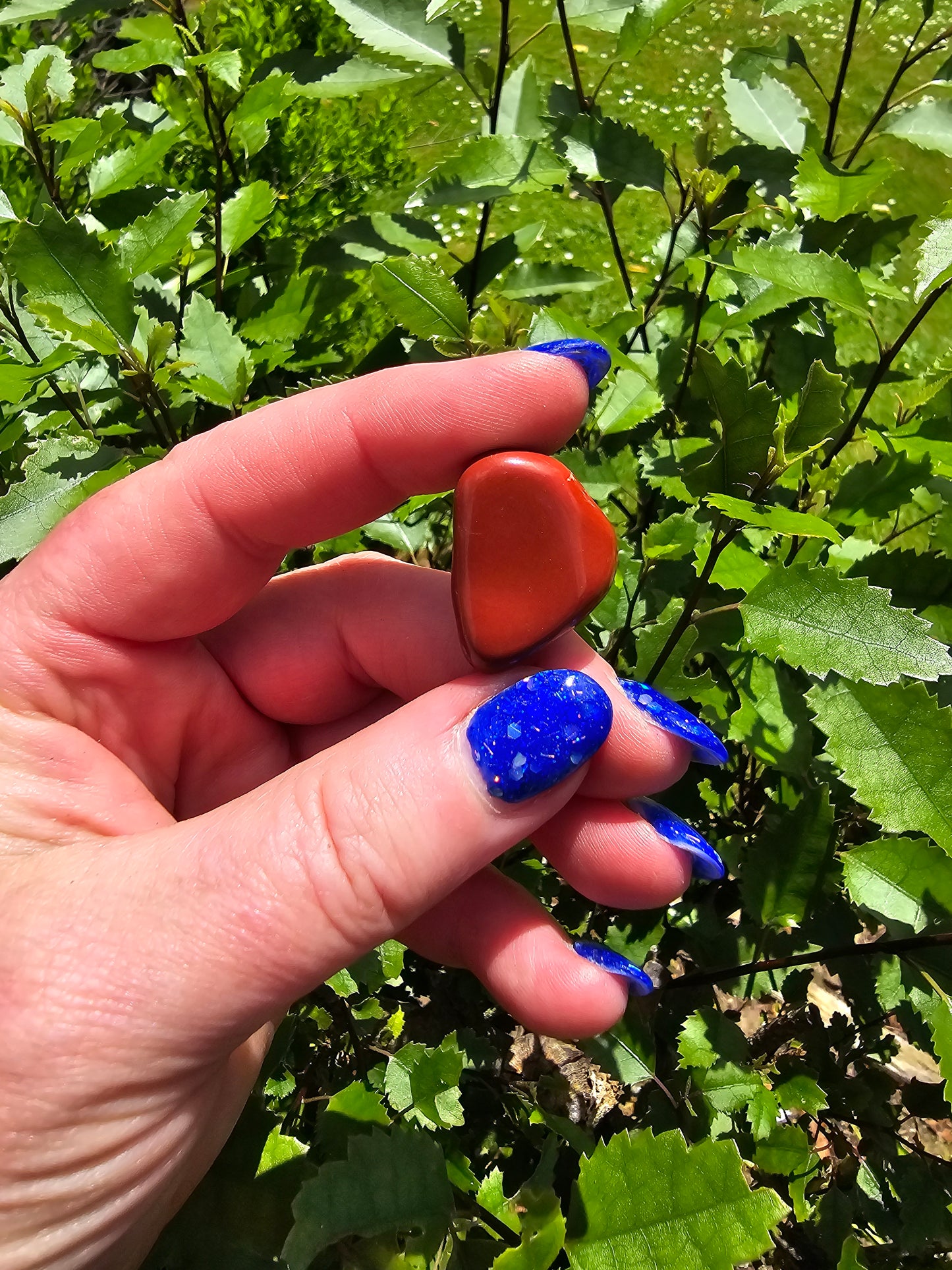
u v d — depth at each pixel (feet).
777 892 0.56
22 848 0.41
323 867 0.36
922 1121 0.77
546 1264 0.40
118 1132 0.37
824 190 0.59
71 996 0.35
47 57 0.57
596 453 0.62
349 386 0.45
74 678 0.46
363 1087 0.51
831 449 0.59
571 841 0.50
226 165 0.81
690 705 0.62
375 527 0.67
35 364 0.54
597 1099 0.73
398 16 0.70
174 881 0.36
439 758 0.37
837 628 0.44
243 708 0.54
